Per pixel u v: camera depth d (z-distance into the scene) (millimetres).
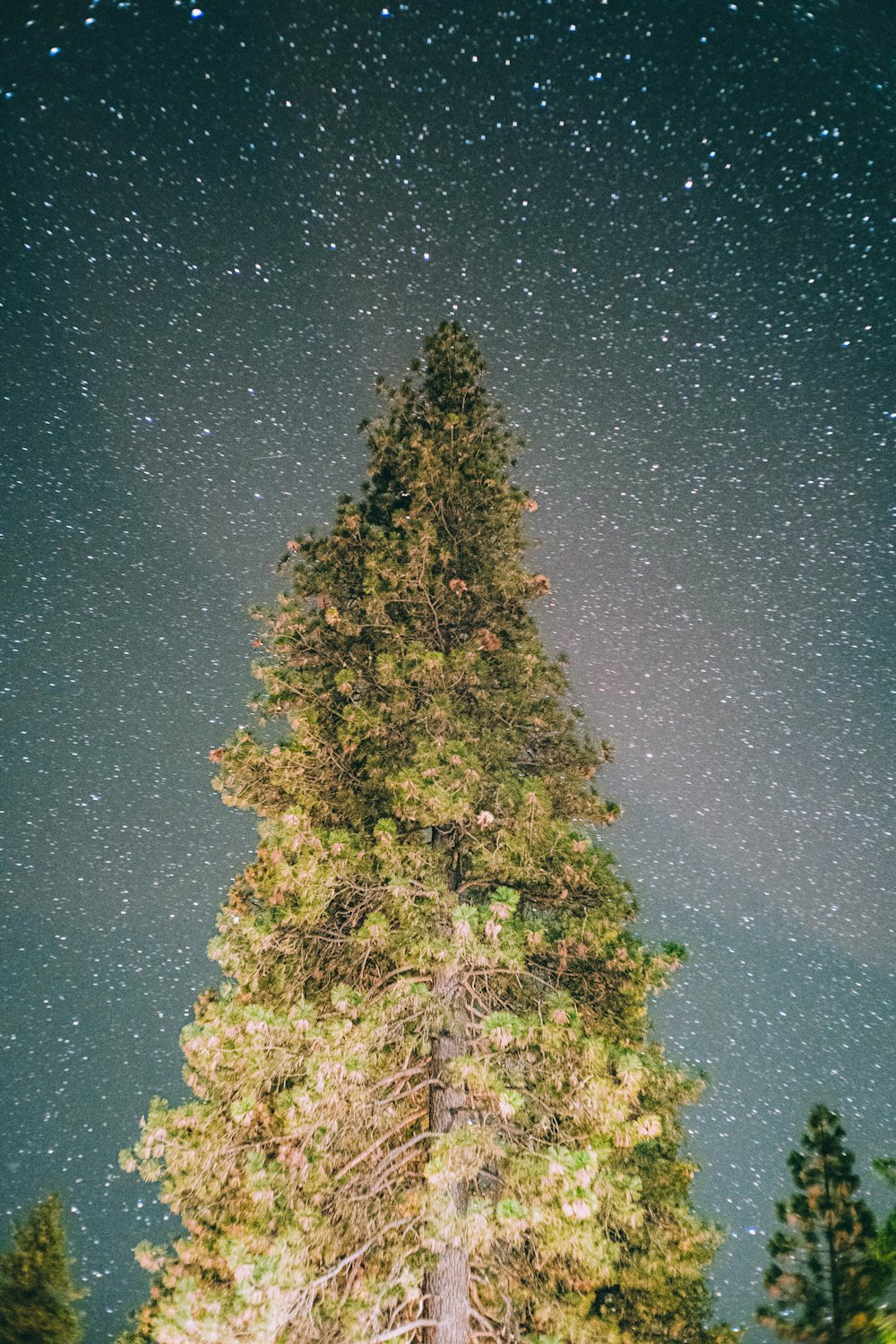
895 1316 5383
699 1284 6418
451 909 5723
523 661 7324
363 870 5973
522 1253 5449
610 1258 4293
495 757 6531
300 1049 5055
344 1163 5320
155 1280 5246
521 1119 5324
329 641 7453
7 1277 14383
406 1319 4957
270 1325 3859
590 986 6238
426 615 7539
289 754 6371
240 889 6539
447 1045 5730
